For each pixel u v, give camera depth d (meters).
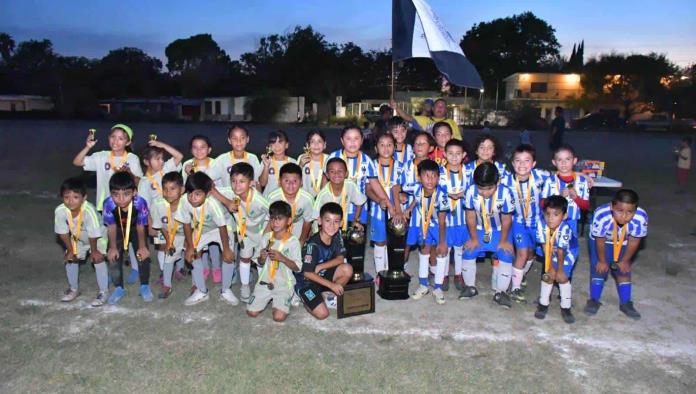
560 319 5.12
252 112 49.44
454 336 4.71
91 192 10.97
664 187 13.02
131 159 6.07
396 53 7.31
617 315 5.23
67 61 65.38
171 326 4.83
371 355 4.33
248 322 4.95
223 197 5.39
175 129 35.28
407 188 5.66
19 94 60.84
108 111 56.06
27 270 6.30
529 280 6.33
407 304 5.45
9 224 8.41
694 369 4.19
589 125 43.81
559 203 4.88
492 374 4.07
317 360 4.23
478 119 45.62
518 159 5.38
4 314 5.05
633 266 6.77
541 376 4.05
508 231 5.41
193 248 5.31
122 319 4.98
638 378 4.05
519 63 65.31
